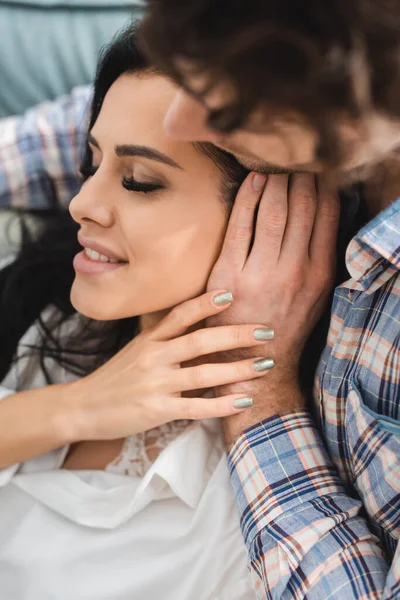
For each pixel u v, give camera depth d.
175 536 0.92
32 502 0.98
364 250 0.76
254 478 0.84
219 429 0.99
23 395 0.98
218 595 0.91
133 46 0.79
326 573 0.76
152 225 0.83
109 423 0.91
